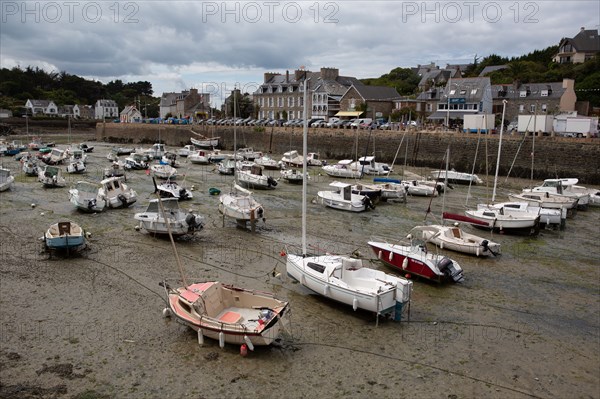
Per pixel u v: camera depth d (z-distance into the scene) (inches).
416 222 1095.6
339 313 599.2
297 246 877.8
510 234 1006.4
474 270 774.5
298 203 1296.8
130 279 697.0
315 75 3624.5
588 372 478.6
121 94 7032.5
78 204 1107.3
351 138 2417.6
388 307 569.3
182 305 535.2
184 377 456.8
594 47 3400.6
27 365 471.2
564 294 680.4
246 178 1512.1
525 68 3459.6
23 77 5876.0
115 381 449.7
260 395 431.8
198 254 821.2
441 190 1449.3
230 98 3863.2
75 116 5369.1
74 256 794.2
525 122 1856.5
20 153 2338.8
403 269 725.3
